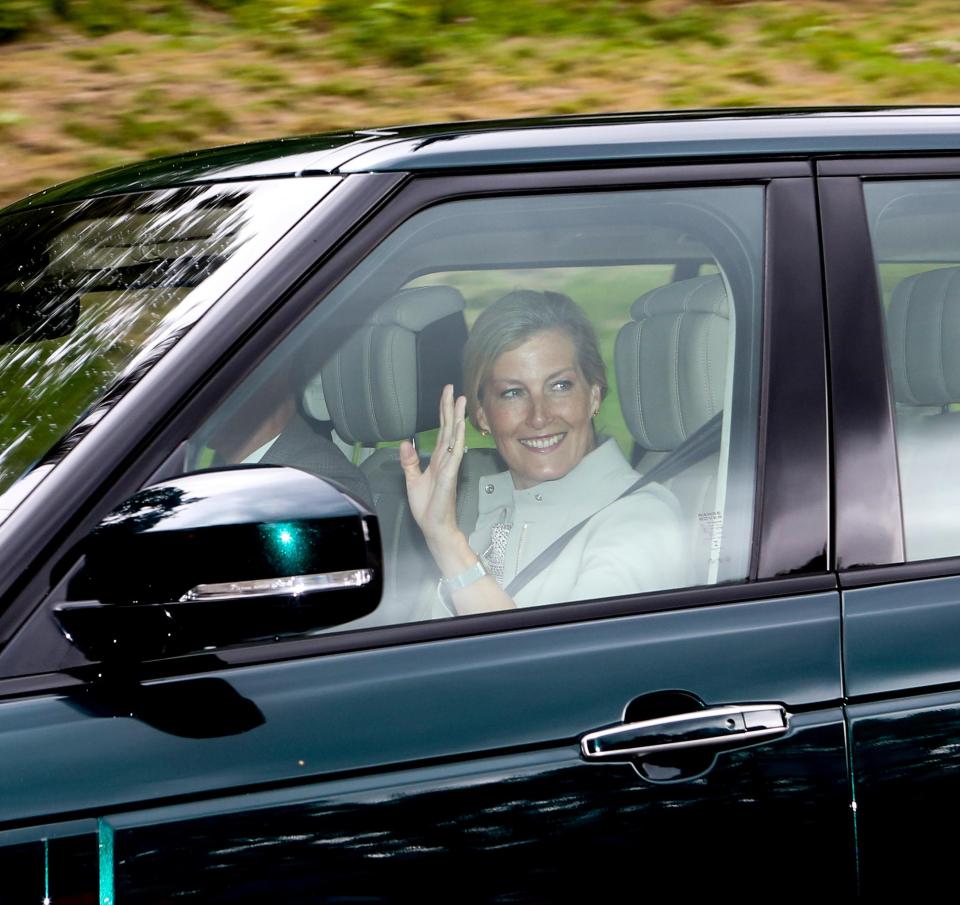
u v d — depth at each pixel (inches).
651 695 229.1
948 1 1216.2
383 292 245.9
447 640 229.8
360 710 219.8
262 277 237.9
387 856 215.3
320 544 203.5
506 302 275.6
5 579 212.7
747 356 255.3
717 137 263.1
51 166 842.2
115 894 203.9
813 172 263.1
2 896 199.8
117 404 227.1
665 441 270.1
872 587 245.0
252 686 218.2
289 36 1068.5
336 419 277.3
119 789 207.0
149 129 895.1
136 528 202.2
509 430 277.3
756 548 245.6
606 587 264.1
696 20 1133.1
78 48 1030.4
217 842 209.0
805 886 232.7
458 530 270.7
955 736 240.1
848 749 234.7
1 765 204.7
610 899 223.8
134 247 264.7
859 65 1064.2
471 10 1121.4
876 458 250.5
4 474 226.8
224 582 202.4
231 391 229.6
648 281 272.1
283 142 297.6
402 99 973.2
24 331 258.1
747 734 230.2
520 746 223.1
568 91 992.9
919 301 274.2
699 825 227.3
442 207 249.1
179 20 1091.9
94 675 212.4
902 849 237.0
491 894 218.8
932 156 270.2
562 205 254.2
